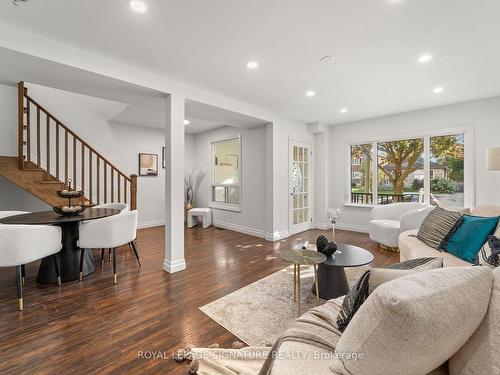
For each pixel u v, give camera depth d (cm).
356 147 533
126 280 270
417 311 62
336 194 554
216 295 235
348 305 107
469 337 75
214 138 607
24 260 209
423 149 442
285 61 258
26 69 236
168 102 301
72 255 272
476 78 302
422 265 114
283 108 425
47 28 202
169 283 262
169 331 181
